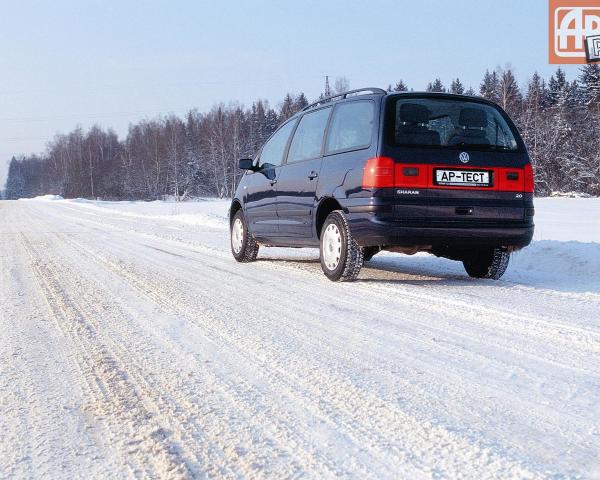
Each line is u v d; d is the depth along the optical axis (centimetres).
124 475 173
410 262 722
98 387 253
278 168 657
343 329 352
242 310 411
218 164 7575
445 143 503
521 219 520
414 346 311
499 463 174
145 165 8300
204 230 1362
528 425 204
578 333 334
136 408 228
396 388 244
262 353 300
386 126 497
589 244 698
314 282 542
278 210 638
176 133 8644
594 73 6234
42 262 713
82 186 9112
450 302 431
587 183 5275
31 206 3728
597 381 252
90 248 889
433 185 494
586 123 5631
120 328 362
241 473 172
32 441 199
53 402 236
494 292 479
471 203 502
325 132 587
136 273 607
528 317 377
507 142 526
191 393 243
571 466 171
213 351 306
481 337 330
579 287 509
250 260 724
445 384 249
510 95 5853
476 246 521
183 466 178
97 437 202
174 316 394
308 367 275
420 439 193
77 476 174
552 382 251
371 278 571
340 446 189
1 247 922
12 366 287
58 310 421
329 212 571
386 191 487
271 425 208
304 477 169
